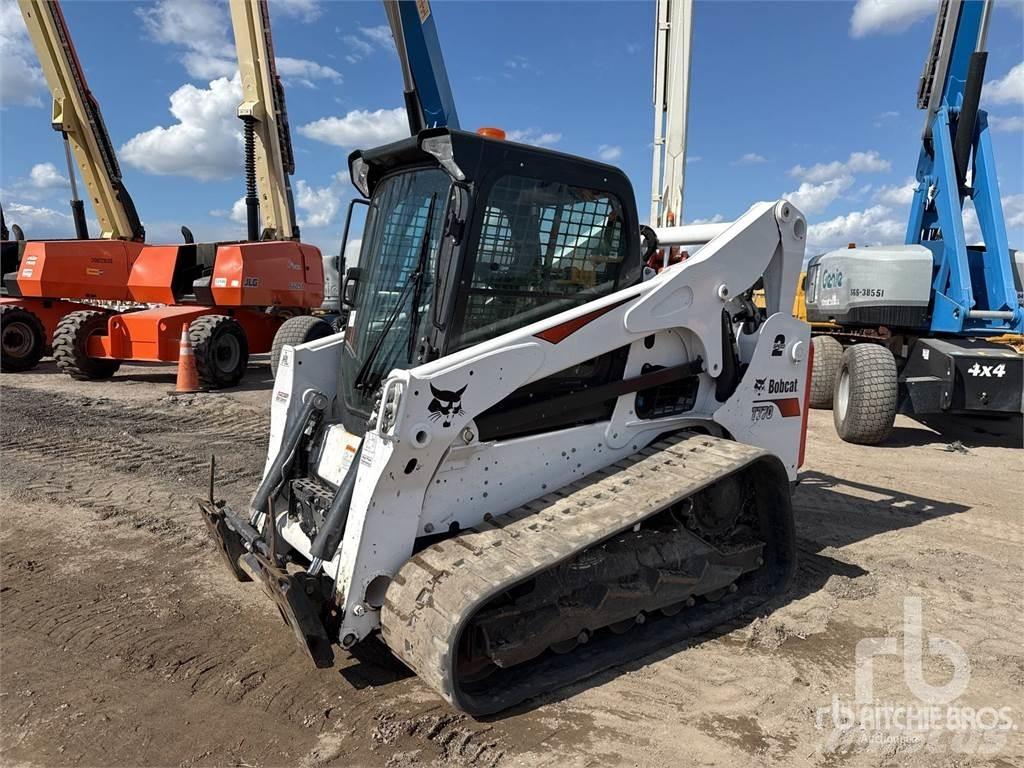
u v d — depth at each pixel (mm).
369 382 3654
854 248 9281
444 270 3279
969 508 5828
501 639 3012
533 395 3533
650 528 3678
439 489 3246
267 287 11438
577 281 3711
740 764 2707
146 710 2992
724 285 4105
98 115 14172
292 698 3080
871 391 7770
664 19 8023
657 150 8234
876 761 2744
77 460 6648
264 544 3533
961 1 8062
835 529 5266
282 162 12984
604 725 2926
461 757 2717
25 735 2824
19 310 11992
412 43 8055
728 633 3713
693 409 4188
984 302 8469
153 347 10570
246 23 12297
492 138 3352
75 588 4102
